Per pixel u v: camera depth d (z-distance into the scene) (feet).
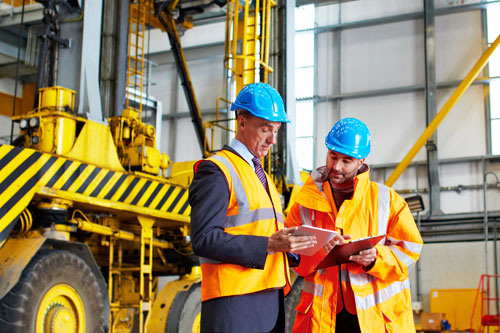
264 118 9.61
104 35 29.96
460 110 61.21
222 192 9.17
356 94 64.44
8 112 70.85
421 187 61.77
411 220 12.39
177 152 72.79
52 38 25.27
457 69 61.52
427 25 61.72
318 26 67.05
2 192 20.27
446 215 59.21
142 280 26.21
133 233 27.71
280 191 35.40
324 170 12.88
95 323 22.62
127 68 31.73
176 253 31.32
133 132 28.19
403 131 62.90
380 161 63.26
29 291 19.89
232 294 9.01
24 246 20.74
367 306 11.83
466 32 61.67
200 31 72.59
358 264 12.01
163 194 27.45
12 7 63.82
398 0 64.39
